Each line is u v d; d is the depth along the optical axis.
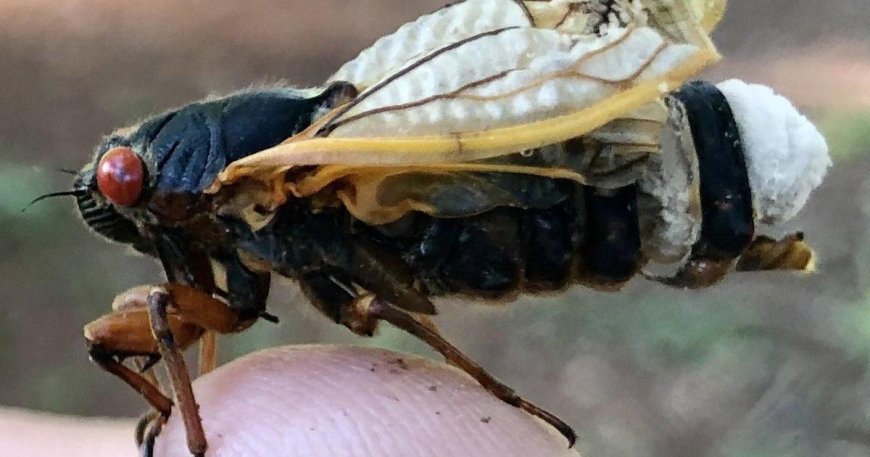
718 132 0.05
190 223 0.05
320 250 0.05
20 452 0.07
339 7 0.18
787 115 0.06
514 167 0.05
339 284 0.05
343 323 0.05
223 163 0.05
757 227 0.06
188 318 0.05
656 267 0.06
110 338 0.05
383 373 0.06
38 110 0.15
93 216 0.06
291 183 0.05
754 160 0.05
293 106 0.05
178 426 0.06
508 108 0.05
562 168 0.05
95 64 0.16
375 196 0.05
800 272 0.06
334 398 0.06
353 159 0.05
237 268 0.06
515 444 0.06
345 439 0.06
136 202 0.05
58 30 0.17
